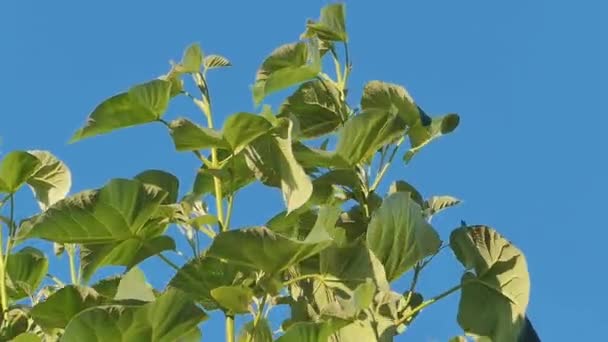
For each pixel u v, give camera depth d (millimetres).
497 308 2707
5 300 2848
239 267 2686
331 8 2990
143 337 2545
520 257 2709
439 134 2885
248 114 2680
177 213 2762
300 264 2725
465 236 2736
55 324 2756
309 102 2973
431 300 2686
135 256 2824
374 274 2637
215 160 2822
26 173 2879
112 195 2723
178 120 2707
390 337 2596
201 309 2541
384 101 2906
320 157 2789
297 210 2799
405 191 2830
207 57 2928
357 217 2824
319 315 2619
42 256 3080
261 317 2646
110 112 2789
